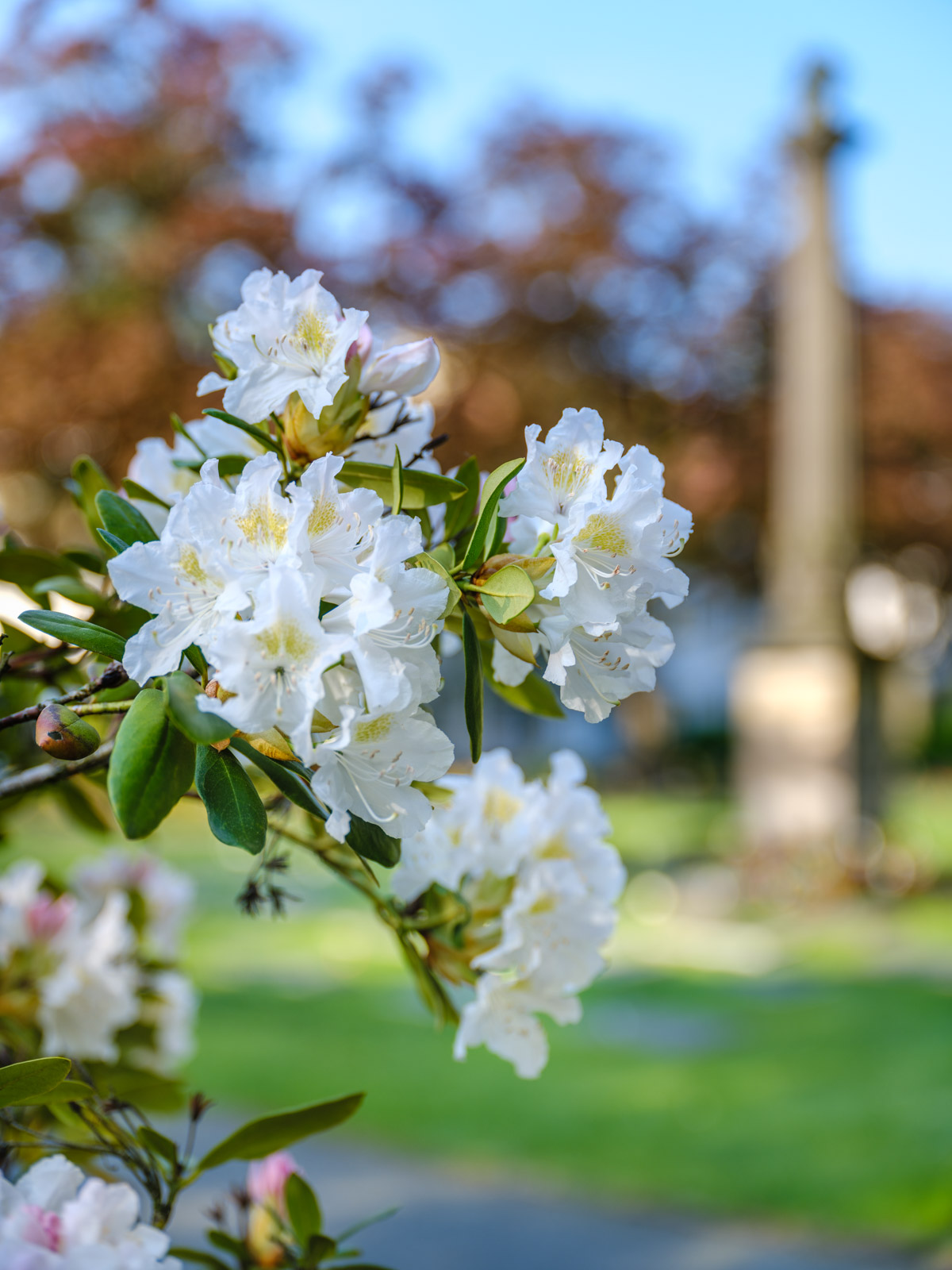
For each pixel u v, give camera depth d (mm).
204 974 9539
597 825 1598
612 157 19672
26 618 1140
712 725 32469
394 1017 8273
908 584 28297
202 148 17281
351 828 1139
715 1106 6383
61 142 16344
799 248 14008
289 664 1037
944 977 9594
